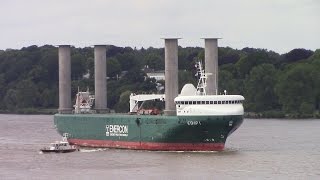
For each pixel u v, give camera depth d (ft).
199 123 641.81
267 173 540.52
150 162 603.26
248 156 631.56
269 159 612.29
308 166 571.28
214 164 585.22
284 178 520.01
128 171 561.02
